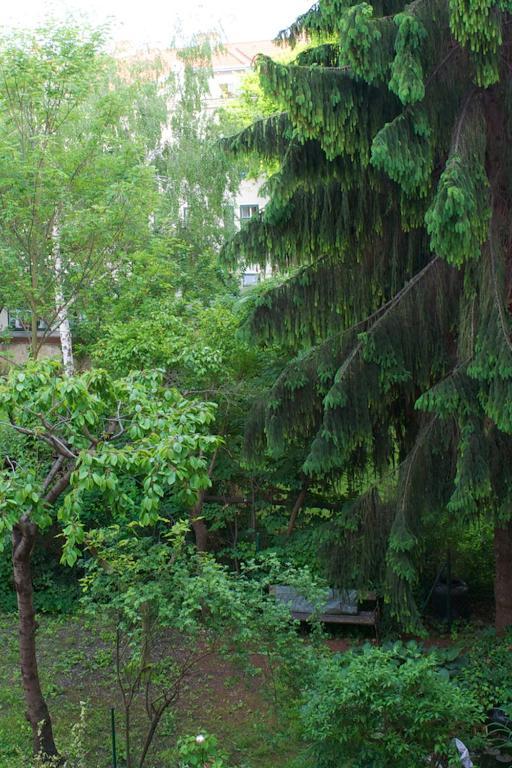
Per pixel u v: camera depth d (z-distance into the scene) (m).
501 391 8.10
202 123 22.97
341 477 11.02
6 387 6.91
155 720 7.34
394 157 7.82
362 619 10.90
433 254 9.94
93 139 16.05
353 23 7.75
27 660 7.70
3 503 6.41
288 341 10.34
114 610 7.41
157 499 6.48
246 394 12.51
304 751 7.51
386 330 9.44
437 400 8.46
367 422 9.60
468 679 8.77
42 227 15.91
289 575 8.30
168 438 6.73
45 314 16.88
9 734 8.58
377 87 8.40
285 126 9.10
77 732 7.60
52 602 12.32
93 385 7.14
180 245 17.75
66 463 8.27
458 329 9.62
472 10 7.50
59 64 15.58
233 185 22.45
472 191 7.74
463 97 8.69
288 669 7.46
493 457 8.87
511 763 7.44
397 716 6.32
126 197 15.68
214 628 7.08
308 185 9.09
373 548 9.69
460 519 9.00
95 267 16.48
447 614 11.45
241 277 20.14
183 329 12.79
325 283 10.17
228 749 8.15
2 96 15.20
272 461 12.91
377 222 9.63
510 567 9.99
